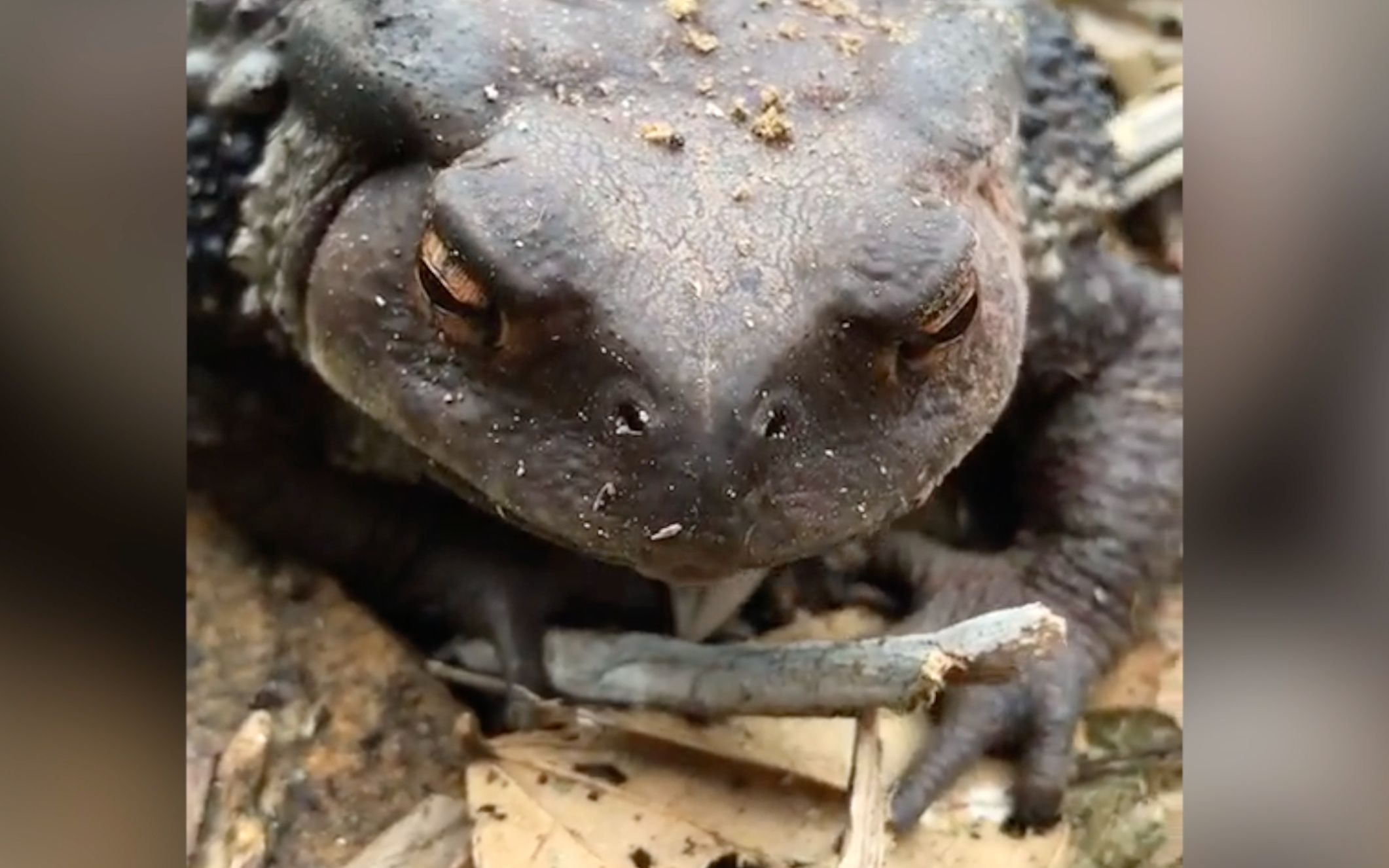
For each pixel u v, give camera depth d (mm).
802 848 117
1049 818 124
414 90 113
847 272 106
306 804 119
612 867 116
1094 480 136
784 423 105
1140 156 143
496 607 125
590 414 106
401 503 130
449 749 122
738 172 109
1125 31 153
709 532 104
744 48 114
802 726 122
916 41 116
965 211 112
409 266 113
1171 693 132
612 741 121
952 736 125
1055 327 135
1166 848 123
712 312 105
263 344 125
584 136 109
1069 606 134
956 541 138
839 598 132
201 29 123
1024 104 126
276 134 121
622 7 115
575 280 106
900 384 109
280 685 124
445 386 111
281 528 131
